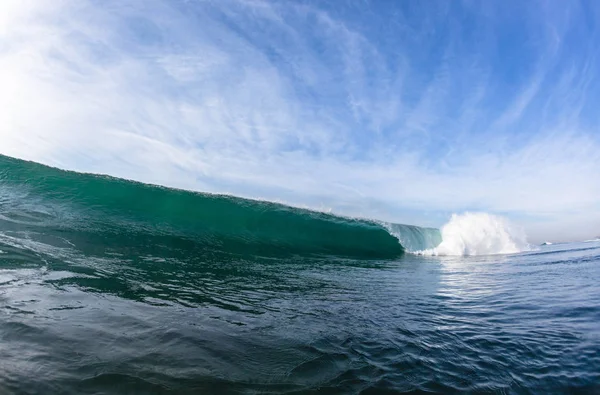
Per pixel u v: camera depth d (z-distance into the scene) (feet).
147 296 15.17
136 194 43.62
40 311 11.82
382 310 16.78
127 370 8.67
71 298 13.57
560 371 10.66
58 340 9.82
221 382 8.66
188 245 31.83
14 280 14.93
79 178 42.96
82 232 28.37
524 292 22.29
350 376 9.62
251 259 30.48
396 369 10.26
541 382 9.98
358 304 17.69
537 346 12.53
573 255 48.44
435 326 14.53
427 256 50.01
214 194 48.67
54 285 14.93
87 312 12.27
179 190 46.75
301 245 44.01
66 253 21.18
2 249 19.79
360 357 10.92
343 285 22.81
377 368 10.23
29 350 9.05
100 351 9.48
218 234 40.29
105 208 39.37
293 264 30.91
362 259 40.75
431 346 12.21
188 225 40.75
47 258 19.34
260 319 13.85
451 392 9.20
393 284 24.66
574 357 11.66
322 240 47.44
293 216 49.34
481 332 13.96
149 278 18.33
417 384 9.48
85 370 8.46
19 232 25.08
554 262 40.47
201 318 13.14
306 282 22.63
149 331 11.24
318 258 37.37
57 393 7.44
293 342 11.67
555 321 15.70
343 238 48.85
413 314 16.34
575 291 22.52
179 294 16.16
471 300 19.89
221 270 23.27
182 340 10.81
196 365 9.34
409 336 13.10
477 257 50.47
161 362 9.28
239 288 18.83
